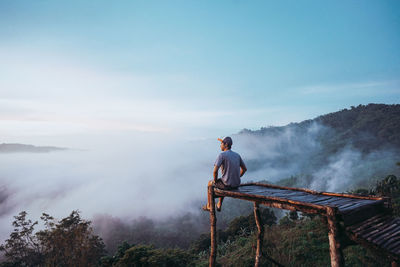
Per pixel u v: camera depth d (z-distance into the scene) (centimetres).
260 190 462
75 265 1898
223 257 997
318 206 298
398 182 1538
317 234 840
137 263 876
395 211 977
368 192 1708
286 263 698
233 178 484
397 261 243
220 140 525
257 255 644
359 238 273
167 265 869
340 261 271
